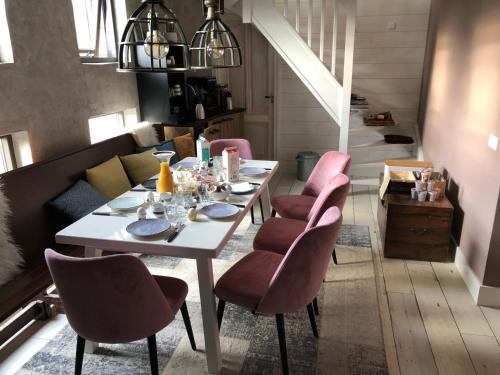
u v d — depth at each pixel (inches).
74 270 61.8
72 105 136.6
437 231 124.2
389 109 217.5
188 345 91.1
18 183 103.6
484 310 102.8
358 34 209.2
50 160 116.8
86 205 114.0
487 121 104.7
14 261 93.6
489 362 85.8
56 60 127.8
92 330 68.4
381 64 211.5
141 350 89.8
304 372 82.9
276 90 225.0
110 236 78.2
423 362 85.7
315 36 211.0
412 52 207.2
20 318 92.5
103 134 168.7
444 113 152.1
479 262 105.8
